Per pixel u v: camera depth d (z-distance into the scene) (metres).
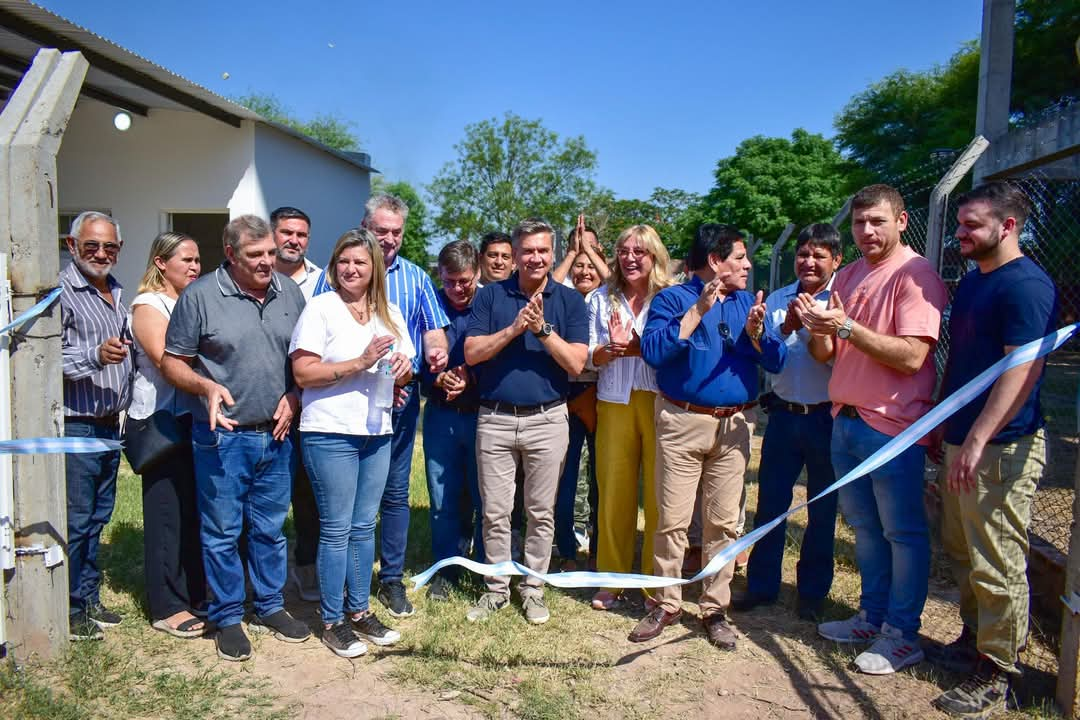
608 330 3.89
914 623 3.43
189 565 3.77
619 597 4.20
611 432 3.99
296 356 3.32
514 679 3.30
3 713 2.88
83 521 3.58
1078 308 5.45
